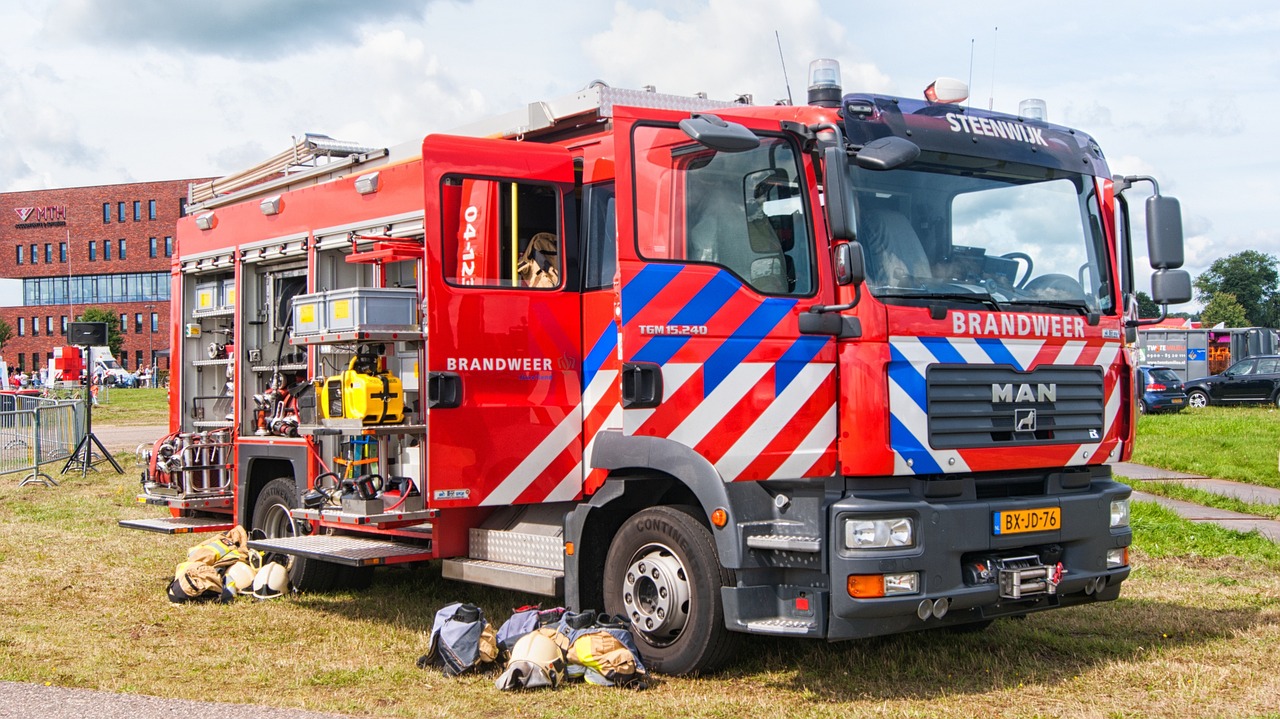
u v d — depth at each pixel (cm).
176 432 1135
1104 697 592
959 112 645
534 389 732
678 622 632
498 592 905
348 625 792
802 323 596
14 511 1433
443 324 699
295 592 909
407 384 779
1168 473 1812
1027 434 630
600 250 739
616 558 668
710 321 613
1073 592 647
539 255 746
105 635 757
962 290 619
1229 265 11706
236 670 659
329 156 997
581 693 602
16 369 7700
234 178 1112
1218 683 612
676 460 613
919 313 595
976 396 609
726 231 618
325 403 808
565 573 686
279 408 978
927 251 615
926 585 579
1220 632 739
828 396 598
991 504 604
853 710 569
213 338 1123
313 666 667
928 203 622
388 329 758
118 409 3966
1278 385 3438
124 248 9625
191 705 574
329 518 812
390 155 877
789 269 610
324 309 791
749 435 606
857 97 607
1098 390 665
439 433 695
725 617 605
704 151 623
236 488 1019
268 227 1012
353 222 892
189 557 923
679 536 629
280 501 952
